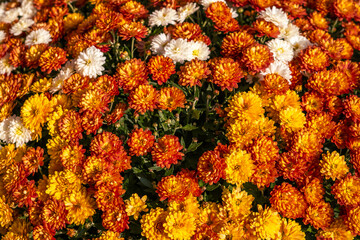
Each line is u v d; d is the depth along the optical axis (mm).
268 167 683
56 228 669
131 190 708
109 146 683
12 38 936
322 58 792
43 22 945
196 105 764
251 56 747
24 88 779
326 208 686
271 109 745
